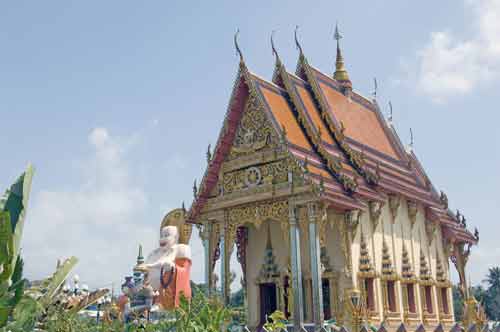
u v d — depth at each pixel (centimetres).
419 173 4331
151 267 2356
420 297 3591
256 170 3138
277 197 3014
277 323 1636
